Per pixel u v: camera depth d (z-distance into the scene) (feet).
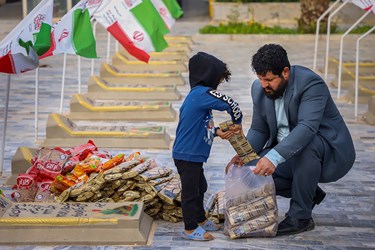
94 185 26.66
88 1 32.24
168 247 24.54
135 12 37.01
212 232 25.99
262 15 90.68
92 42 31.27
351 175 33.35
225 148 37.60
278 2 90.38
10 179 31.40
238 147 25.12
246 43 77.46
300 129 24.20
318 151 24.94
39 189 28.22
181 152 24.41
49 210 25.41
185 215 24.93
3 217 24.75
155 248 24.45
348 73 53.47
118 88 48.70
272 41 78.69
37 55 28.76
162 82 53.26
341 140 25.23
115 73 53.62
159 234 25.72
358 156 36.42
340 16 89.35
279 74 24.08
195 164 24.48
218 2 91.09
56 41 30.86
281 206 28.84
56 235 24.62
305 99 24.54
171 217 26.78
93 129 37.45
